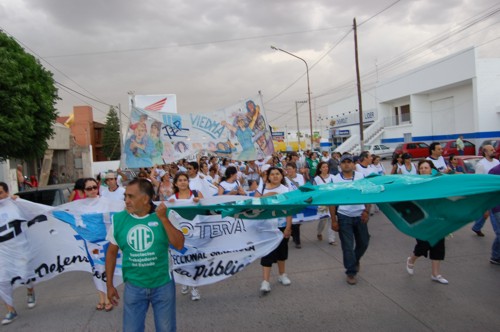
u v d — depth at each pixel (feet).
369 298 15.07
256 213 12.47
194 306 15.20
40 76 47.11
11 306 14.76
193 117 31.86
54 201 29.07
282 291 16.29
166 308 9.78
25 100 41.57
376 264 19.12
